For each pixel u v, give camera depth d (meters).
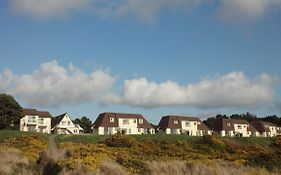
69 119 116.12
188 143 60.69
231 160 38.44
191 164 28.23
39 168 28.02
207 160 35.12
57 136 66.94
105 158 27.58
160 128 113.00
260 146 57.12
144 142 56.47
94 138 64.69
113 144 53.72
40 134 67.56
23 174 24.95
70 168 24.16
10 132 67.31
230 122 120.50
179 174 24.44
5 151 32.81
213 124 121.75
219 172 25.17
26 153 34.38
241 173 25.52
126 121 106.25
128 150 46.41
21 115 96.25
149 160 33.16
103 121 104.06
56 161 27.61
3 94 93.62
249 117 150.00
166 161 31.55
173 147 55.28
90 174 21.97
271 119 150.75
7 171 24.80
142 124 108.44
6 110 92.00
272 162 37.59
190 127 113.69
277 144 58.47
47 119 114.88
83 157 28.20
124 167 26.50
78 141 62.97
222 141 62.62
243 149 55.25
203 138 63.28
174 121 113.06
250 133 123.31
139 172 26.12
